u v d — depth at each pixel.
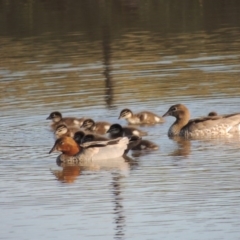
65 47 33.16
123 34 35.03
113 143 19.95
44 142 21.17
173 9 39.06
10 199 16.94
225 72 27.67
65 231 15.17
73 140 19.78
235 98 24.45
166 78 27.33
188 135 21.56
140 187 17.36
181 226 15.13
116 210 15.98
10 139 21.45
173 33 34.84
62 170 18.94
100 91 26.05
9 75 28.94
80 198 16.84
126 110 22.95
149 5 39.97
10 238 14.97
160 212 15.88
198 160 19.11
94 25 36.81
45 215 16.00
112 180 17.94
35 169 19.00
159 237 14.70
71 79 27.78
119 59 30.56
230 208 15.91
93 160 19.66
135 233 14.95
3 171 18.84
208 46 32.09
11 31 36.50
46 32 35.91
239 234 14.70
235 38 33.22
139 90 25.89
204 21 36.84
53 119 22.70
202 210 15.88
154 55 30.94
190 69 28.34
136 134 21.98
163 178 17.89
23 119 23.27
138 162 19.30
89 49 32.53
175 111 22.00
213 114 22.53
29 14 38.72
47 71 29.16
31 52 32.62
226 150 19.91
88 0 40.72
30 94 26.03
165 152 20.05
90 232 15.12
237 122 21.72
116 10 39.09
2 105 24.83
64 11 39.12
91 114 23.84
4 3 40.47
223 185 17.20
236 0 40.38
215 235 14.72
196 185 17.28
